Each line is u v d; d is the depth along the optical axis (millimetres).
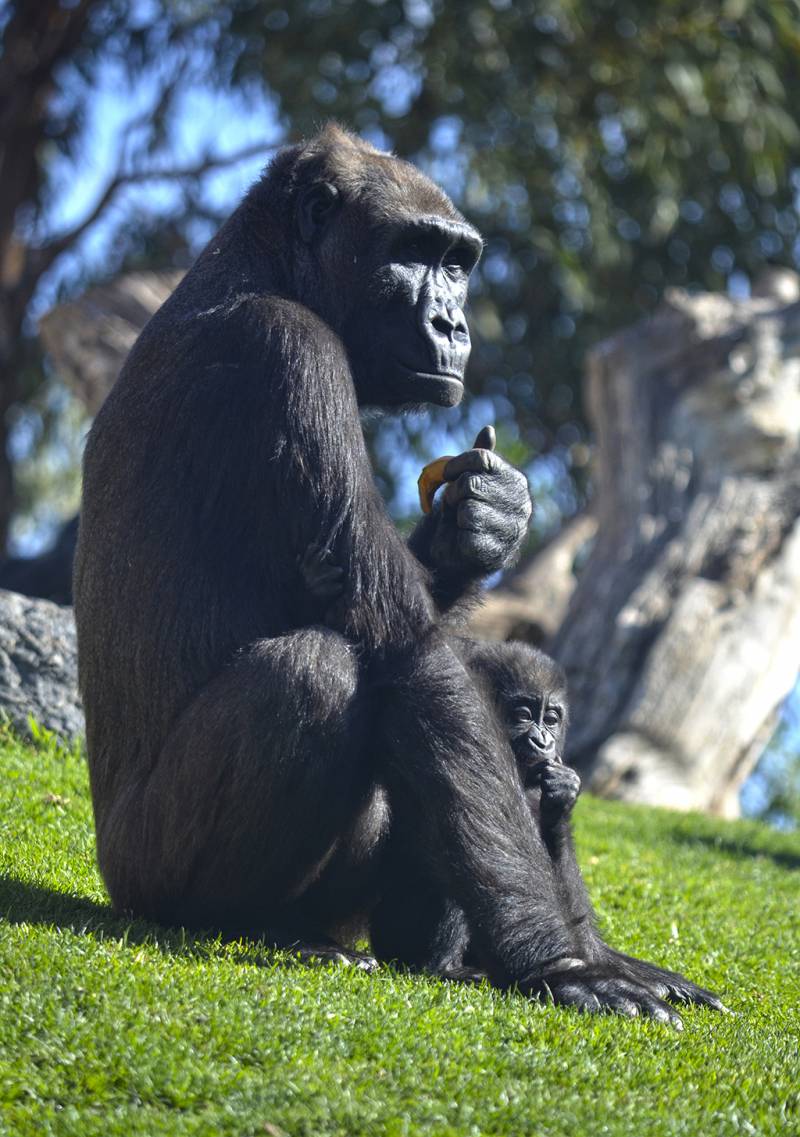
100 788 13305
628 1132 9336
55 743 20422
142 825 12656
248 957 12125
